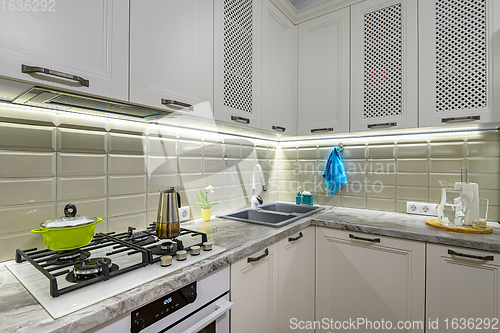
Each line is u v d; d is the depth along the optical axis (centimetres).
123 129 125
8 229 92
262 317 124
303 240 159
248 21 154
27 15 69
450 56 147
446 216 143
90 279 74
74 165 108
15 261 92
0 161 90
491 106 137
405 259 136
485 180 160
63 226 85
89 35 82
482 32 141
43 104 94
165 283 76
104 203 118
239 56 147
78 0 80
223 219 164
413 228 142
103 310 62
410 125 156
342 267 155
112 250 102
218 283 99
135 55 95
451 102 146
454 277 124
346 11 179
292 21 198
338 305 156
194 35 119
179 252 91
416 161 181
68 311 60
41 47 72
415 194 181
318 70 190
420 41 154
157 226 105
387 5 164
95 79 83
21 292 70
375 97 168
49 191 101
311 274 165
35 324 56
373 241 143
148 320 74
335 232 158
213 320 90
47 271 73
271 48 175
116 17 89
